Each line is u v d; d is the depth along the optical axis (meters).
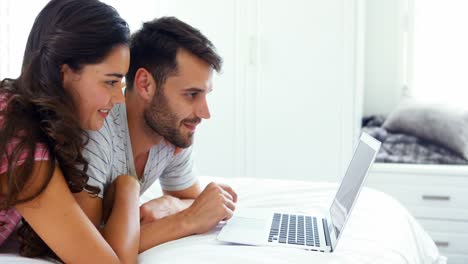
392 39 3.33
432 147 2.89
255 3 2.90
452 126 2.86
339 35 2.83
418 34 3.29
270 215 1.33
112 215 1.02
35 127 0.90
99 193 1.08
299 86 2.90
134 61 1.20
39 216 0.90
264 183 1.73
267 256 1.00
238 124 2.98
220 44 2.96
